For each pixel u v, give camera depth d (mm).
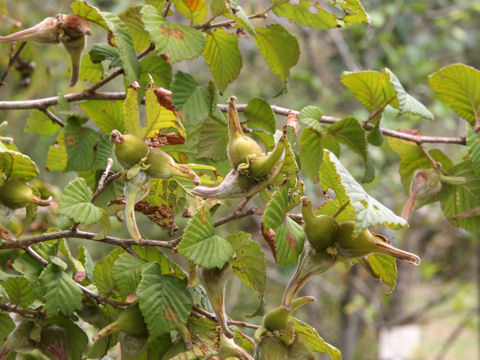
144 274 532
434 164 669
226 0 594
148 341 530
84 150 669
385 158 1569
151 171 525
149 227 1532
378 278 554
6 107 654
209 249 516
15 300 568
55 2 1295
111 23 606
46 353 562
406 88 1648
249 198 529
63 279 556
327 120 677
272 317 524
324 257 513
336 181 521
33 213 563
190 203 574
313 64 1734
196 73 1645
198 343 536
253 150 521
